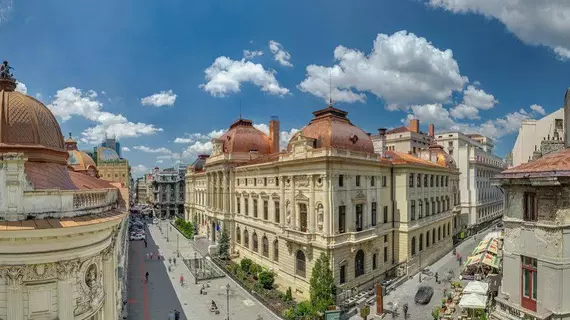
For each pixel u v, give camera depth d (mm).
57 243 15156
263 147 66875
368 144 47219
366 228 45125
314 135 44188
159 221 119250
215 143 68188
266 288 45375
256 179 55938
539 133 37125
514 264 18500
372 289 44000
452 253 64062
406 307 36719
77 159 46500
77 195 17141
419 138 93812
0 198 14750
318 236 40781
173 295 44844
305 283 42531
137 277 53125
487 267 44219
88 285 17141
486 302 30000
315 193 41625
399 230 51438
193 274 54188
